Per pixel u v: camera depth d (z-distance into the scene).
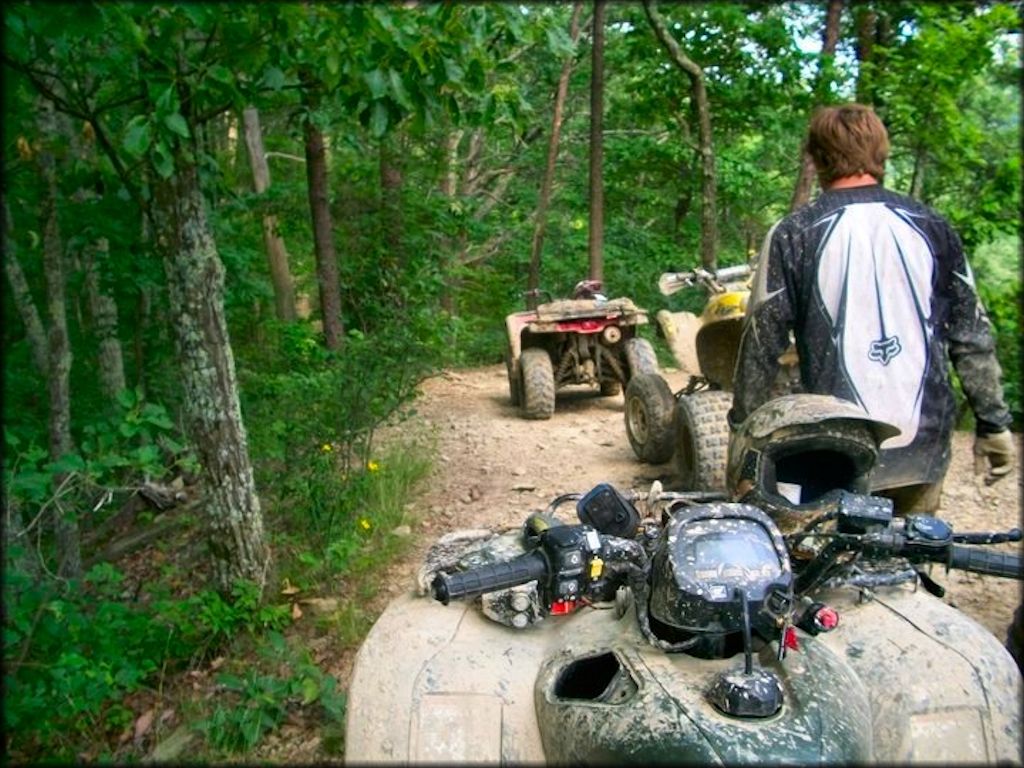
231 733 4.53
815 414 3.15
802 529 3.14
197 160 5.37
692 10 14.84
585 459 8.73
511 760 2.78
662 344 16.83
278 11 4.28
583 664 2.96
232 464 5.67
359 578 6.17
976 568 2.76
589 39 20.08
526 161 23.17
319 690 4.60
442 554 3.65
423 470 8.09
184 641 5.50
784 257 3.87
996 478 3.95
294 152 20.84
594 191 15.97
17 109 5.29
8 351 8.35
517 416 10.96
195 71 4.75
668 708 2.51
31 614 4.47
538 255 19.75
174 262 5.52
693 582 2.66
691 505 2.95
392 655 3.11
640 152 18.16
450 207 18.05
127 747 4.66
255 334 15.73
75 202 7.54
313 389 8.02
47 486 5.14
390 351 8.13
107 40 4.65
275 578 5.90
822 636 3.02
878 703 2.76
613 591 3.11
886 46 14.46
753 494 3.20
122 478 8.27
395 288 12.92
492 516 7.15
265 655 4.99
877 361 3.74
